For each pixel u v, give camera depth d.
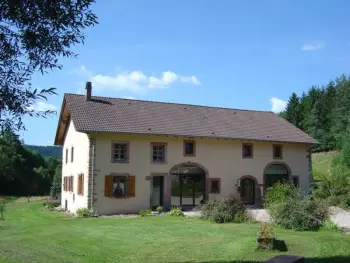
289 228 17.92
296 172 33.00
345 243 13.97
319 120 74.94
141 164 28.11
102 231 18.44
